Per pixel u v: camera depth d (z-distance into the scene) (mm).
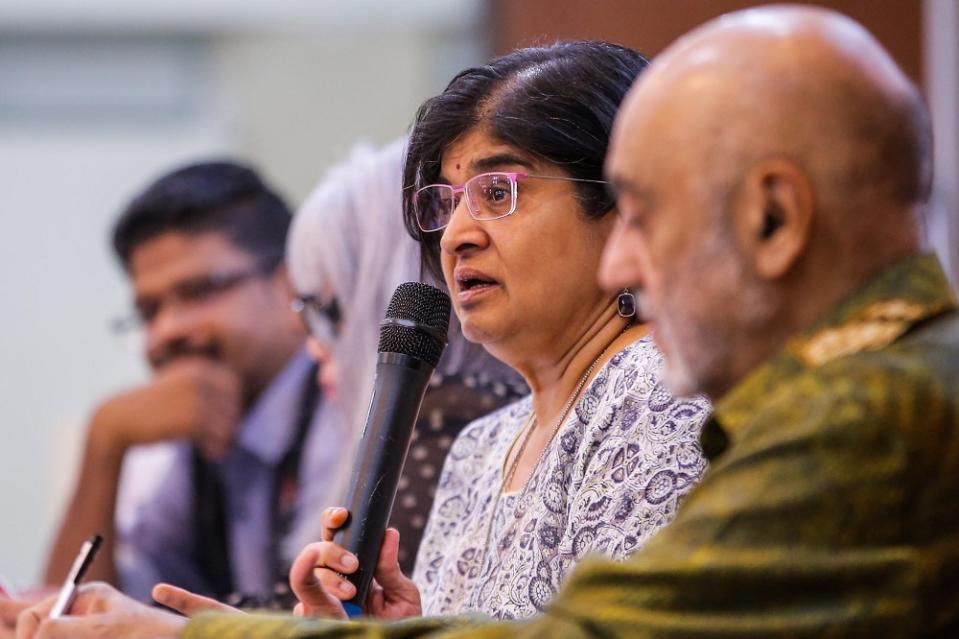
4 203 17234
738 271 3285
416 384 4926
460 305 5020
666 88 3354
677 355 3426
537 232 4926
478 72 5203
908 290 3299
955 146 10555
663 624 3076
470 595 5160
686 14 11172
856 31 3361
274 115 17578
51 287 17188
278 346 10656
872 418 3068
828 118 3234
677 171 3305
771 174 3238
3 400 16891
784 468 3080
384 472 4785
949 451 3080
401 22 17453
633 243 3463
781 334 3328
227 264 10648
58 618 4406
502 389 6547
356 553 4676
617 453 4641
